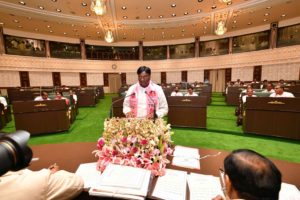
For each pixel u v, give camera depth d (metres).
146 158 1.22
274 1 9.23
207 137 4.32
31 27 12.52
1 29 12.34
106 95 15.69
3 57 12.53
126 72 17.11
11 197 0.70
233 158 0.66
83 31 13.60
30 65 13.76
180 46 16.20
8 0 9.16
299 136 3.86
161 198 0.99
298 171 1.31
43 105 4.64
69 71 15.52
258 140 4.04
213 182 1.15
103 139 1.34
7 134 0.64
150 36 15.09
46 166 1.40
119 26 12.54
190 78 16.05
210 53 15.19
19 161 0.60
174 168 1.36
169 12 10.74
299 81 10.69
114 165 1.21
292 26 11.62
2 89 12.64
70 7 9.98
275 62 12.38
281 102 3.96
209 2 9.46
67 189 0.88
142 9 10.28
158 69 16.84
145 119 1.40
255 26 13.00
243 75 13.86
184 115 5.02
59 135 4.70
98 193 0.98
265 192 0.58
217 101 10.00
